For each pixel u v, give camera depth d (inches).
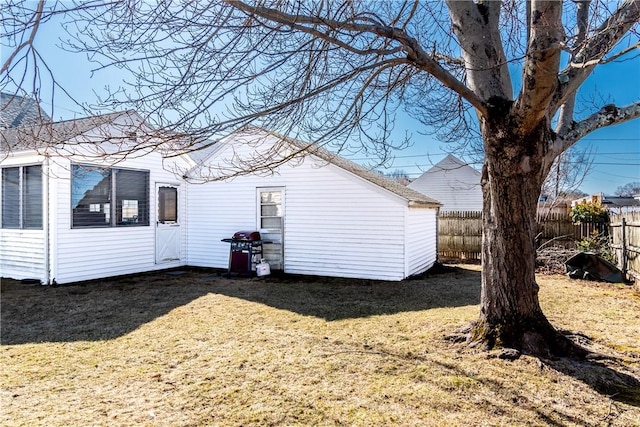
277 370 143.4
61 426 105.7
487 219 163.2
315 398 121.3
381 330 191.9
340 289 307.0
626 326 198.1
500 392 123.5
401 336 181.0
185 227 440.1
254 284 329.4
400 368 142.9
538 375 134.4
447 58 196.9
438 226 504.4
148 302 260.1
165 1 113.4
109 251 357.7
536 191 152.9
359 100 155.4
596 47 130.6
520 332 153.6
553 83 124.5
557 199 533.6
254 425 106.4
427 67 137.2
